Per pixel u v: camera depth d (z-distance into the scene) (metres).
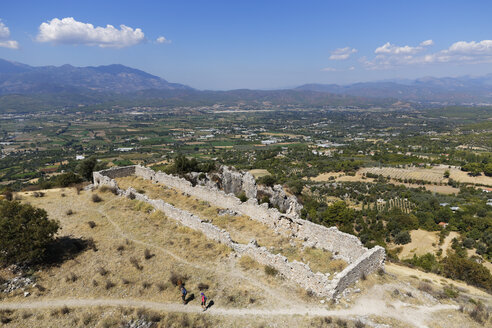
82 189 49.03
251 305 22.69
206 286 24.67
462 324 22.03
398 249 68.69
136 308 22.12
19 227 26.44
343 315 21.70
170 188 49.62
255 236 34.28
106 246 30.41
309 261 28.56
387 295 24.50
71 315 21.42
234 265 27.83
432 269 44.84
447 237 74.62
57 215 38.03
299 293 23.95
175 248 30.55
